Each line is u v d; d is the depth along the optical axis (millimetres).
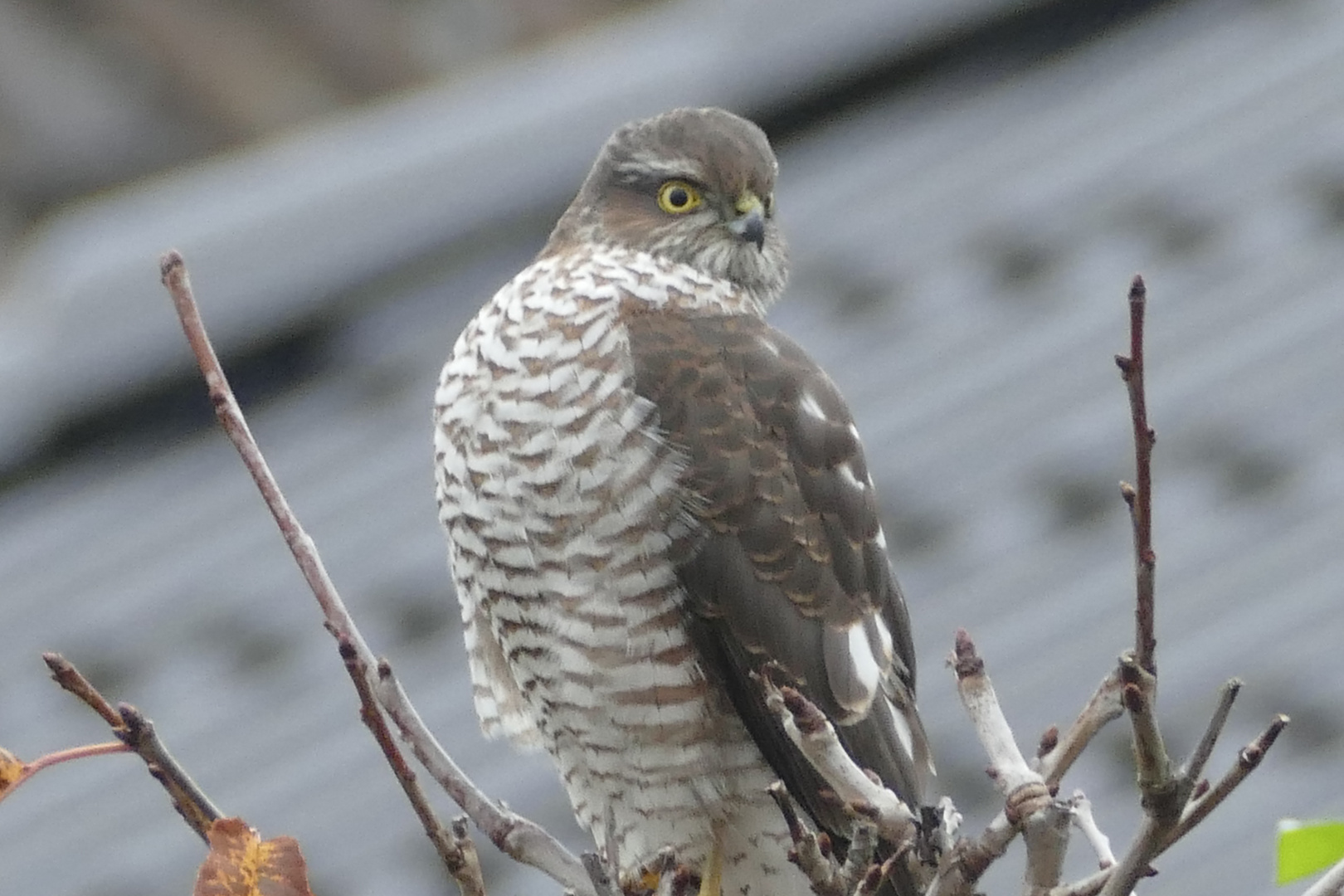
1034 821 5691
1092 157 15781
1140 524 5492
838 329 15055
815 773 7883
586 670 7992
